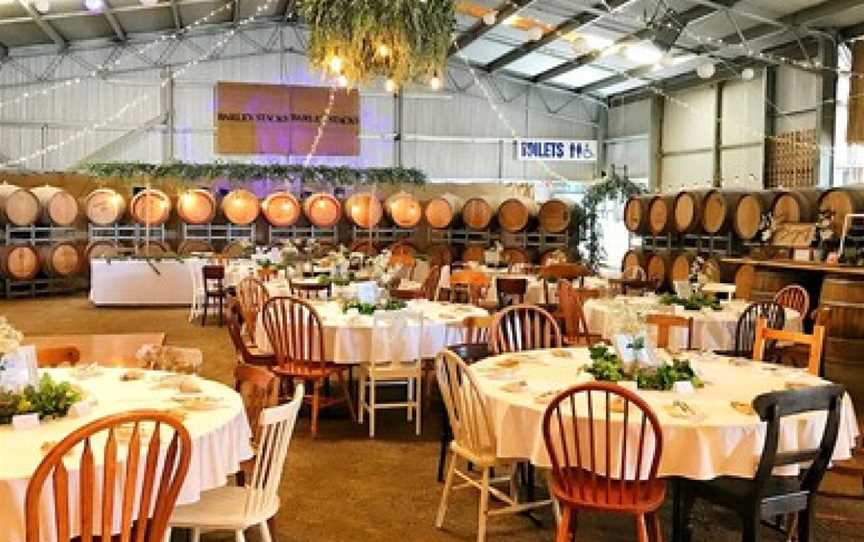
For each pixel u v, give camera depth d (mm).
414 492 4258
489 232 14812
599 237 15141
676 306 6320
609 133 17344
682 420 2938
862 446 4191
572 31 12742
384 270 7508
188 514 2846
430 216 14797
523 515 3932
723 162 13734
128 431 2684
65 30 13883
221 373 7180
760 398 2797
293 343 5250
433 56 7059
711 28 11711
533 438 3131
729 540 3674
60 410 2859
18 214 12750
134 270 12008
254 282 7477
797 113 11930
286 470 4578
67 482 2104
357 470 4602
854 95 10609
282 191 14664
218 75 15758
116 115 15289
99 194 13719
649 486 2834
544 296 8773
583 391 2873
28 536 2029
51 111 14898
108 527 2172
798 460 2947
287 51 16031
